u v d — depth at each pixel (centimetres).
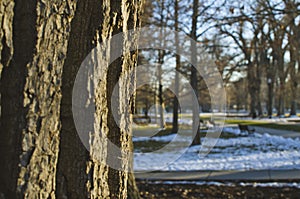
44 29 169
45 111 169
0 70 164
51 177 172
